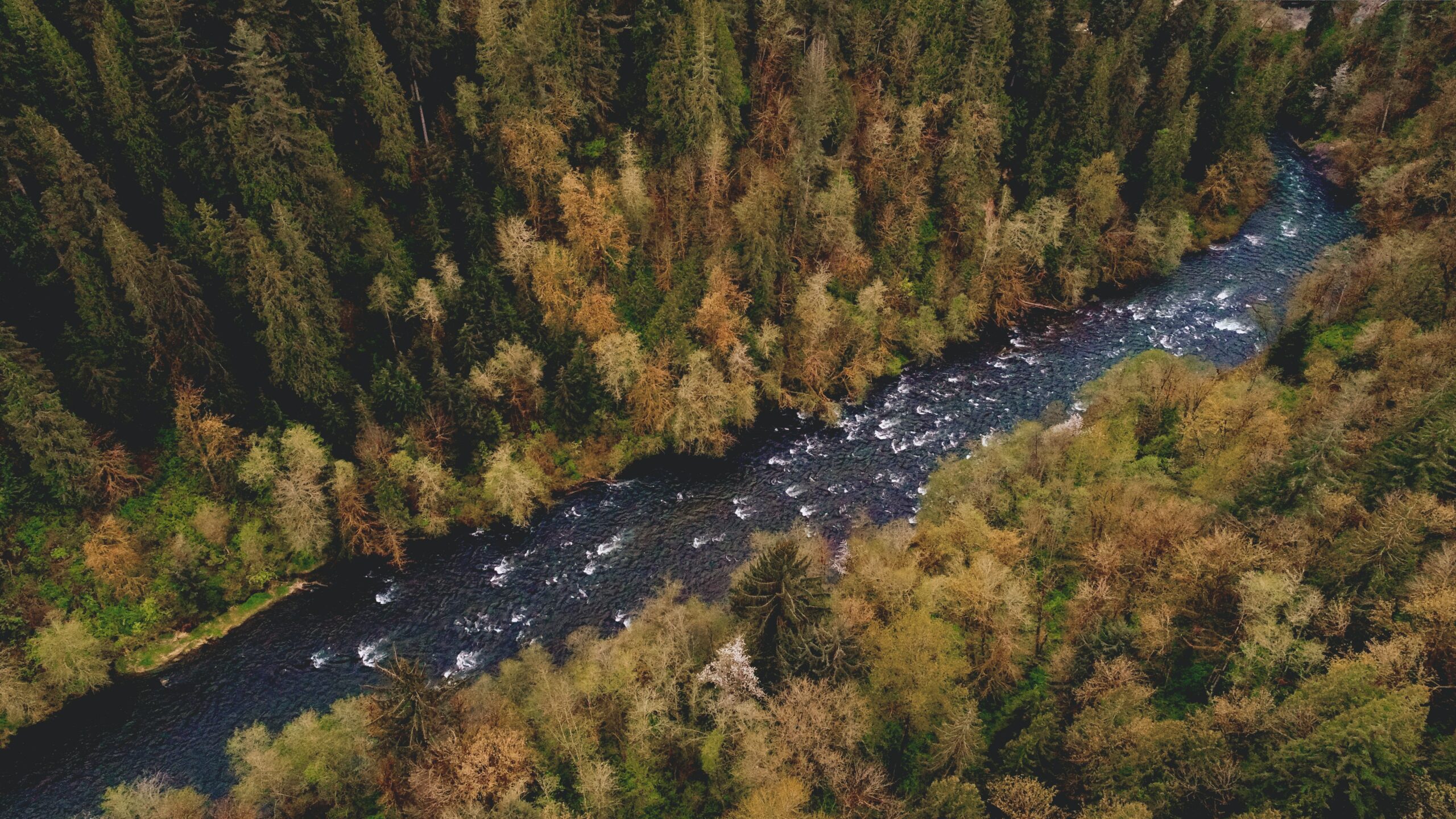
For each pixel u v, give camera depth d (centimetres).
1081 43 12362
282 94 8088
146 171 8181
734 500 9238
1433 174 11712
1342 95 14275
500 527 8925
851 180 11056
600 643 7106
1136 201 12462
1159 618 6288
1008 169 11912
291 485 7962
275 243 8056
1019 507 7981
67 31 8206
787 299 10325
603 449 9619
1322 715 5053
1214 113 13038
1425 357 8031
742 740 5969
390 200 9588
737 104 10388
